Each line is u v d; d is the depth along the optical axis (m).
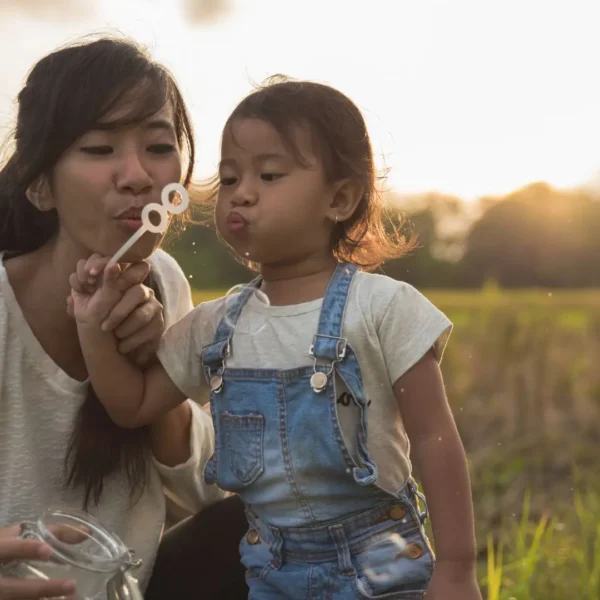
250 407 1.91
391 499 1.91
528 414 5.60
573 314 10.84
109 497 2.13
